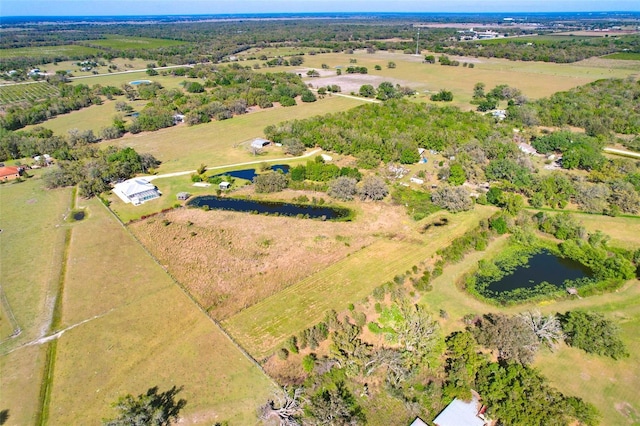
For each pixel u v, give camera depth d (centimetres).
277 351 4841
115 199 8725
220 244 7069
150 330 5197
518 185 8488
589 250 6406
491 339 4684
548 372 4491
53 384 4472
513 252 6738
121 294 5850
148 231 7494
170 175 9888
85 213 8175
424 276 6016
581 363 4603
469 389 4234
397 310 5447
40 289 5956
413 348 4753
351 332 4988
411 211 8031
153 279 6169
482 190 8738
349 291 5841
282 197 8756
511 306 5525
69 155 10775
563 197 8025
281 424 3950
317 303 5619
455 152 10388
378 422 4075
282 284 6025
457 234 7225
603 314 5259
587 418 3900
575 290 5738
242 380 4484
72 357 4809
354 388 4409
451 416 3975
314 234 7338
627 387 4322
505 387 4091
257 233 7400
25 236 7344
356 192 8644
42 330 5203
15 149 11262
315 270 6334
